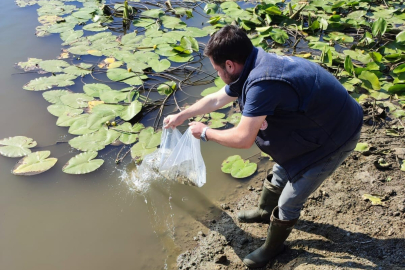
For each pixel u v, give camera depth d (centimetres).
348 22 518
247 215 257
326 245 229
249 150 326
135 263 235
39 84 382
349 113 178
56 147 316
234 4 585
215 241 246
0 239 247
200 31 502
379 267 203
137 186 287
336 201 262
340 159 185
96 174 295
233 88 179
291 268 213
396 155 298
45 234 251
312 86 164
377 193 266
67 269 231
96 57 441
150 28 506
